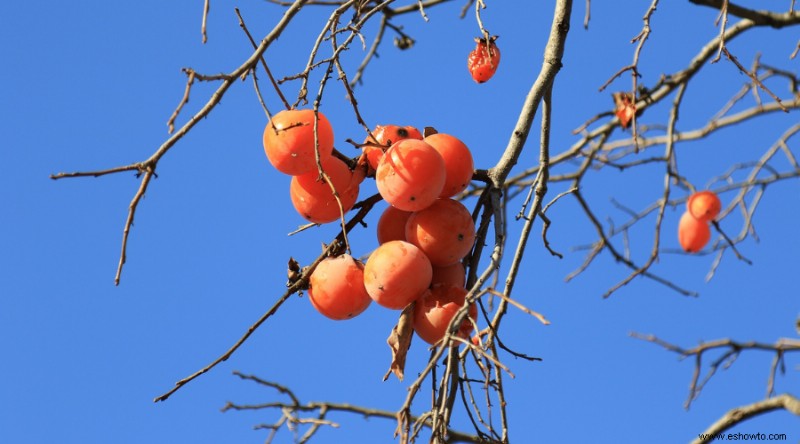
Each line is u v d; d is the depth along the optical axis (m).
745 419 4.98
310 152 3.52
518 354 3.64
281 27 3.40
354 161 3.73
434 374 3.55
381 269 3.48
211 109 3.30
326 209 3.70
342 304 3.64
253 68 3.38
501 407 3.63
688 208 5.96
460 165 3.67
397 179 3.48
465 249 3.61
